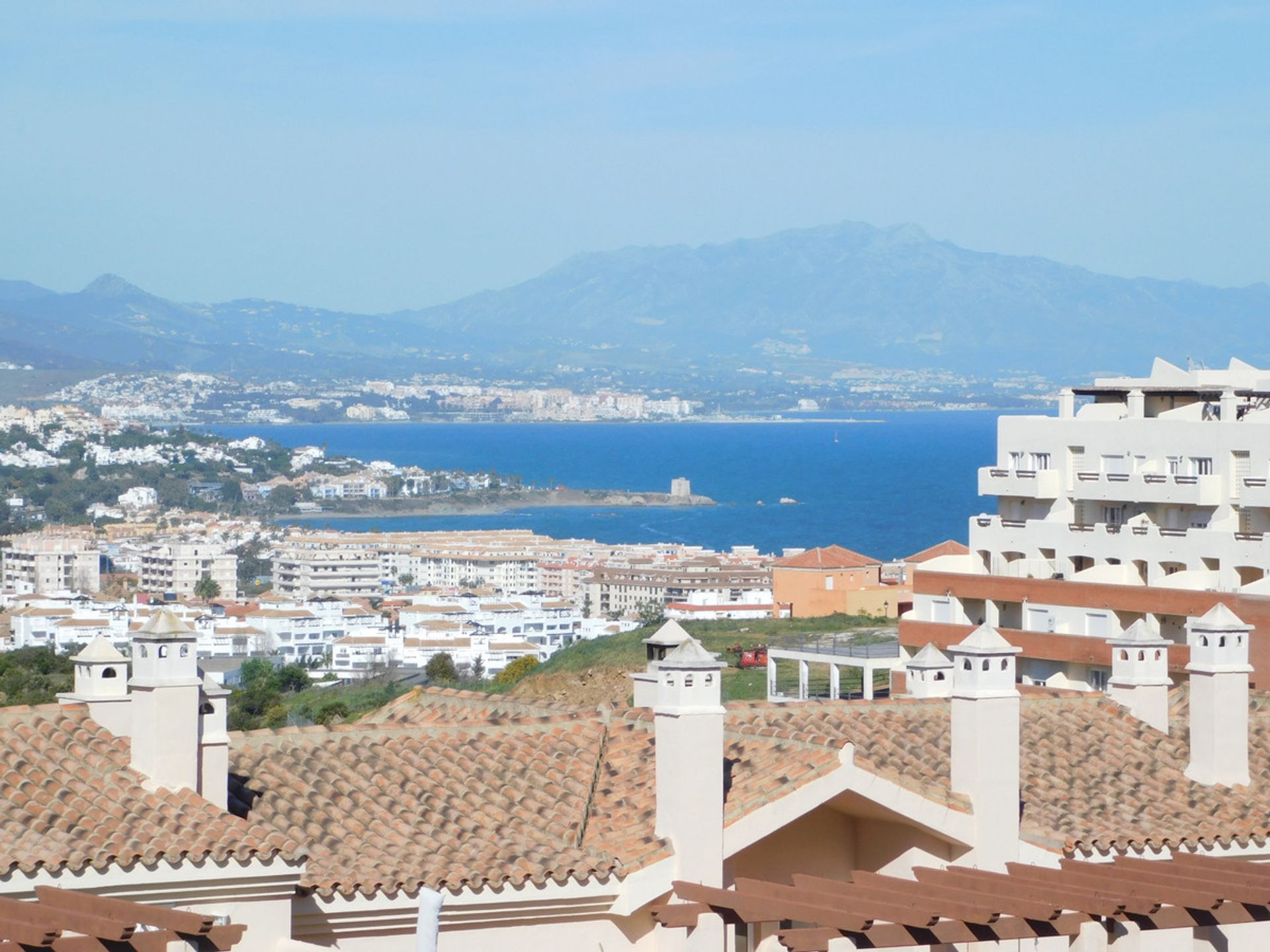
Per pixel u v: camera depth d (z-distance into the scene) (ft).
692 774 95.86
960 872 98.17
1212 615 121.49
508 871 92.38
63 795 88.17
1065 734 122.52
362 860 92.73
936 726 117.39
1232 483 383.65
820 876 105.40
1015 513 431.43
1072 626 379.96
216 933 79.61
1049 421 422.00
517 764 104.94
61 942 73.82
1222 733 119.55
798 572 640.99
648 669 115.24
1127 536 391.45
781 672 463.01
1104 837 108.27
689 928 92.48
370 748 104.12
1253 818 115.14
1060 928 89.51
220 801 93.45
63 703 97.66
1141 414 414.21
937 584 412.36
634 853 95.25
